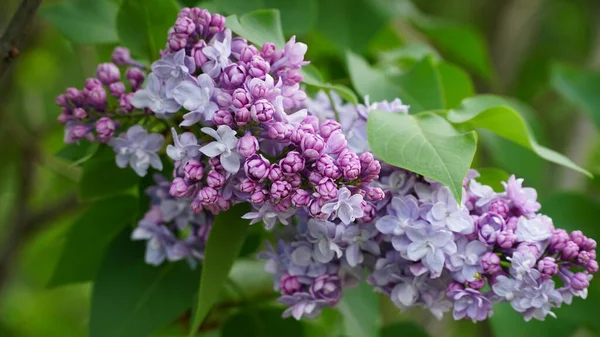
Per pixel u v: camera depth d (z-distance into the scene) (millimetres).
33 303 1630
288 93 691
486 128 753
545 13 1430
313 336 849
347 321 854
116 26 755
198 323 695
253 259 827
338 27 898
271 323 818
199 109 674
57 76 1262
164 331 858
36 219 1046
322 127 676
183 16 697
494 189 763
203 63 685
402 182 691
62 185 1153
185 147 681
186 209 725
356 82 799
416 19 979
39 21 1097
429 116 712
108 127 702
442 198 685
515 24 1393
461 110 750
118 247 765
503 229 683
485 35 1395
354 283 710
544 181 998
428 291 697
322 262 695
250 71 676
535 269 678
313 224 688
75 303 1703
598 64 1223
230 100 674
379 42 964
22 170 1057
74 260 812
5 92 1024
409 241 681
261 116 663
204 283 697
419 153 683
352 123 725
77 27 805
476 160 949
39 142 1090
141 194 749
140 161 708
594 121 941
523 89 1319
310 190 671
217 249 701
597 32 1308
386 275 698
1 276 1062
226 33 693
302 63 695
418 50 917
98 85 712
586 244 687
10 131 1052
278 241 714
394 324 884
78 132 712
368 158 672
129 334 752
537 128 946
